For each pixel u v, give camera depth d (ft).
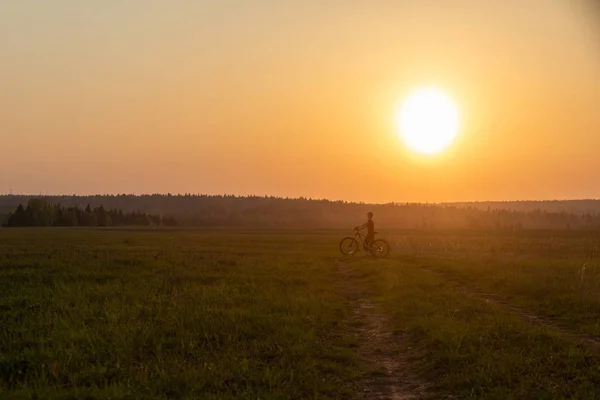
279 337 38.91
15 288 60.90
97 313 46.75
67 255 98.07
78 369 32.17
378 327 45.75
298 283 68.59
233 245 152.87
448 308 50.26
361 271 85.87
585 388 28.55
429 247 134.92
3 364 32.76
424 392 30.17
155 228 400.26
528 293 59.11
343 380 31.60
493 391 28.55
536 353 34.81
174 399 27.96
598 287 60.39
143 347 36.99
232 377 30.68
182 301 52.08
